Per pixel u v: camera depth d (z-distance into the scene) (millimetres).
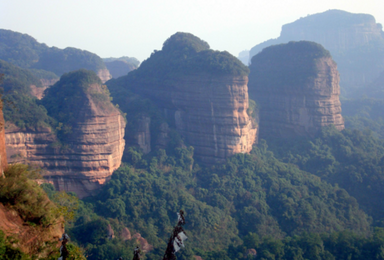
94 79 84875
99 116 79500
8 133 72000
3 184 23516
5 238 20844
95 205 74875
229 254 65688
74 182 78938
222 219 78000
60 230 26188
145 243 64125
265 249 64188
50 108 82188
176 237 17484
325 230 77562
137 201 75562
